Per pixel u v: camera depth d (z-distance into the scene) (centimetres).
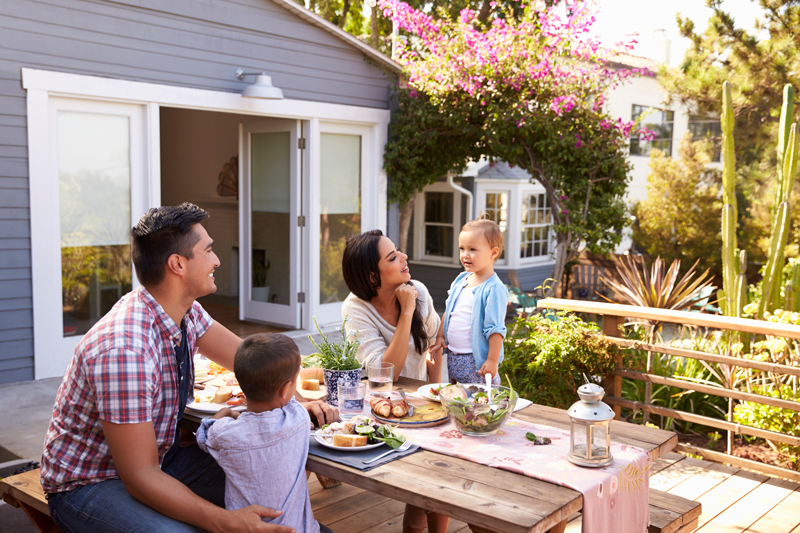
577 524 285
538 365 396
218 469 225
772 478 345
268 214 781
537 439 195
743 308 513
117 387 181
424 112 788
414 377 288
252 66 677
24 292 537
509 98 764
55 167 551
